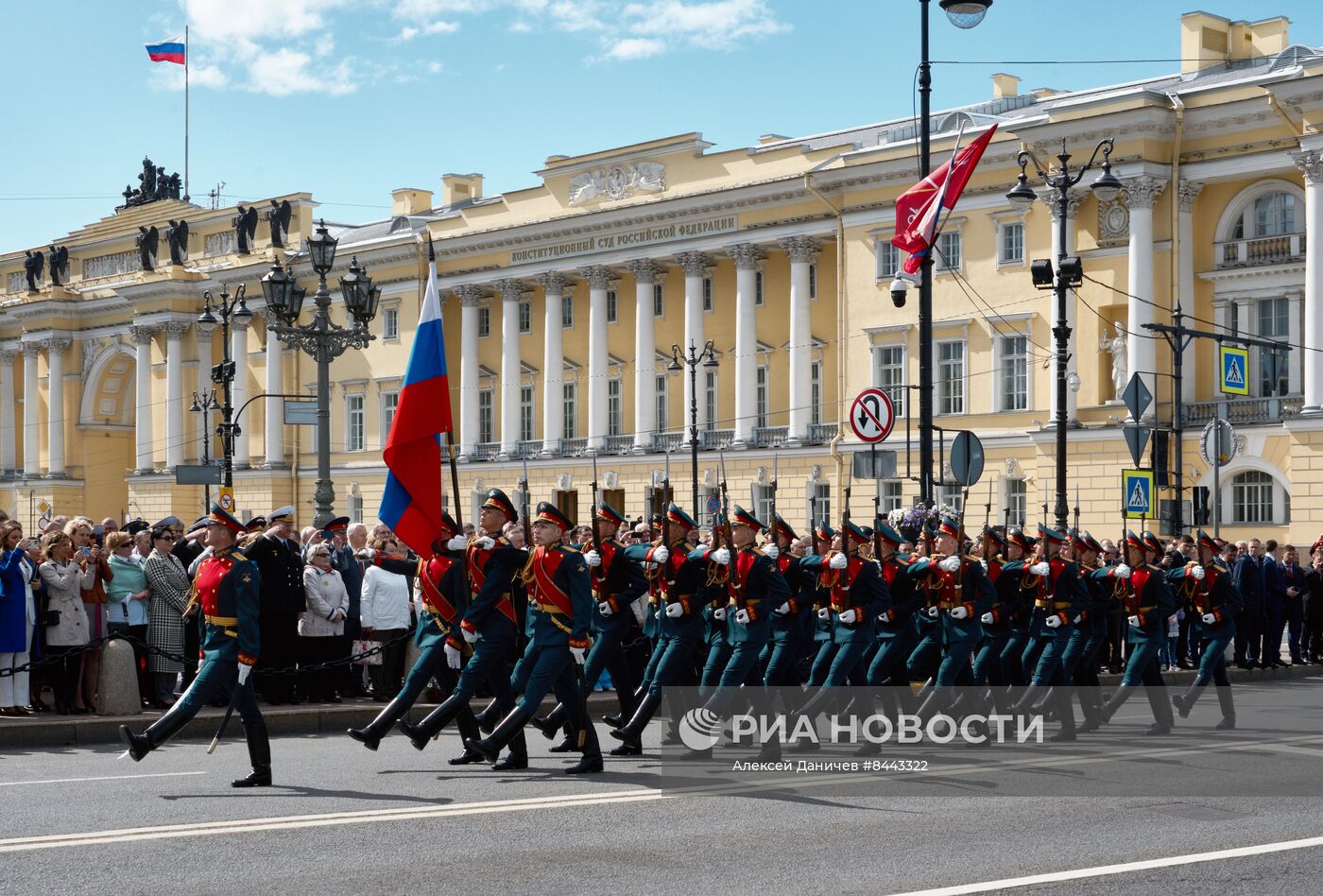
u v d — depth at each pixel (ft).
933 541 67.00
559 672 52.13
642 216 214.48
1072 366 169.48
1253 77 165.89
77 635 67.51
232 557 48.93
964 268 179.63
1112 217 166.09
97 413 303.07
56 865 36.40
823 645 62.44
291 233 266.98
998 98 193.88
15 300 315.58
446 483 242.99
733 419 212.23
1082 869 35.91
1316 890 33.91
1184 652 101.19
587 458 223.51
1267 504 157.38
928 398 88.84
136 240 291.79
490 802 45.11
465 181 271.08
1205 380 163.84
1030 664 71.26
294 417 99.66
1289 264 157.17
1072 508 168.86
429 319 57.36
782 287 207.62
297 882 34.71
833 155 195.11
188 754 58.80
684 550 57.36
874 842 39.19
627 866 36.35
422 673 52.65
